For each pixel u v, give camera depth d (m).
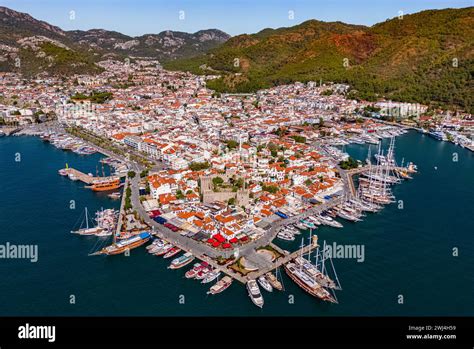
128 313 141.25
